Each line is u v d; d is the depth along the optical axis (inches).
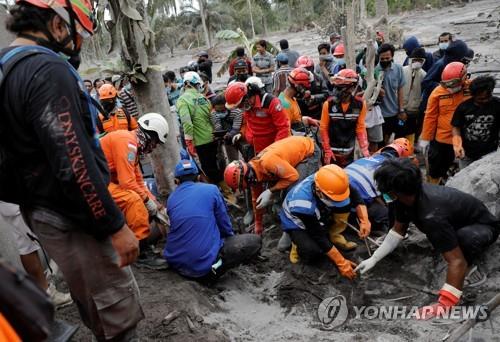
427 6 1385.3
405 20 1117.7
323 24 1162.0
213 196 147.7
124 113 199.6
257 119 189.0
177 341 112.0
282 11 1958.7
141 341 112.3
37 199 71.5
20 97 64.2
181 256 143.9
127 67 185.0
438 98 184.9
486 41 608.1
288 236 172.4
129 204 142.5
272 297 146.9
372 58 186.5
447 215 113.0
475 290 123.6
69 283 76.4
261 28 1732.3
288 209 150.1
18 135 67.2
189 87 225.6
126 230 72.0
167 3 1317.7
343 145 193.8
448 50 223.1
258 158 166.1
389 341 111.0
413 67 242.8
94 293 76.9
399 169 109.9
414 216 116.3
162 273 147.8
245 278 157.8
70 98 65.0
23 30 69.1
